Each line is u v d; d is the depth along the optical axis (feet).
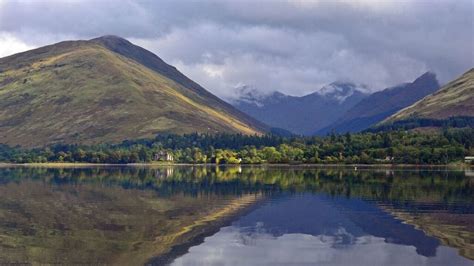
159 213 342.03
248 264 206.59
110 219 312.91
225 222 305.12
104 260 207.92
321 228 286.05
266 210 357.41
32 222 299.58
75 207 372.38
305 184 588.50
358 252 227.40
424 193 472.44
